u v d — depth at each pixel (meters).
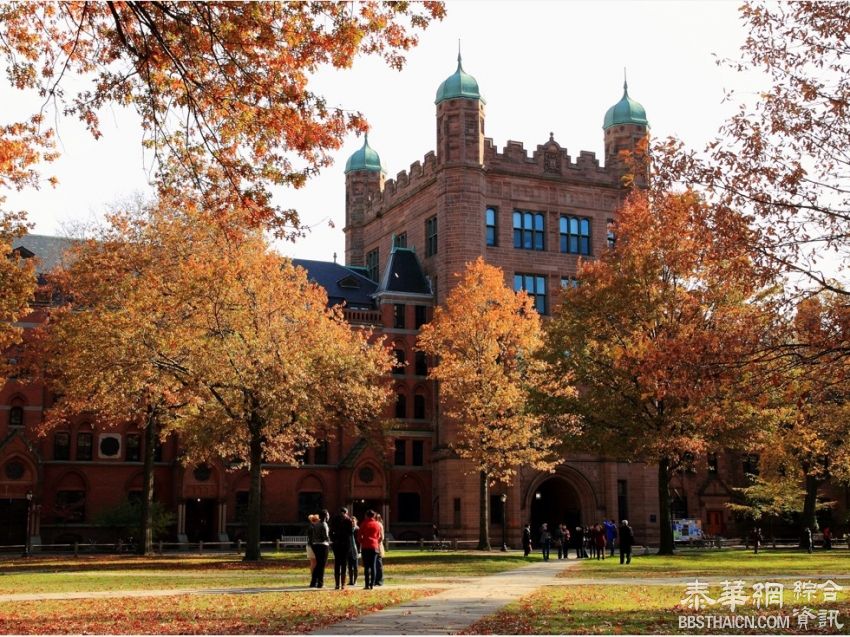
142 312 40.44
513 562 42.47
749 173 21.25
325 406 46.12
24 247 63.03
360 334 46.12
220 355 39.53
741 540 67.62
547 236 71.94
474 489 65.06
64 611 19.22
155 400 43.25
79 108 17.41
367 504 68.50
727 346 21.48
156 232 46.16
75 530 61.41
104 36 16.97
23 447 60.03
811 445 46.69
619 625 16.23
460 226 68.38
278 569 36.06
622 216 43.75
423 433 70.06
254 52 16.39
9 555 53.38
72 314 44.47
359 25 16.34
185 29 16.22
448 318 53.03
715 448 43.31
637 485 69.12
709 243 21.70
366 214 85.81
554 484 71.88
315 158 17.55
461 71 70.06
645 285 41.62
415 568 36.75
